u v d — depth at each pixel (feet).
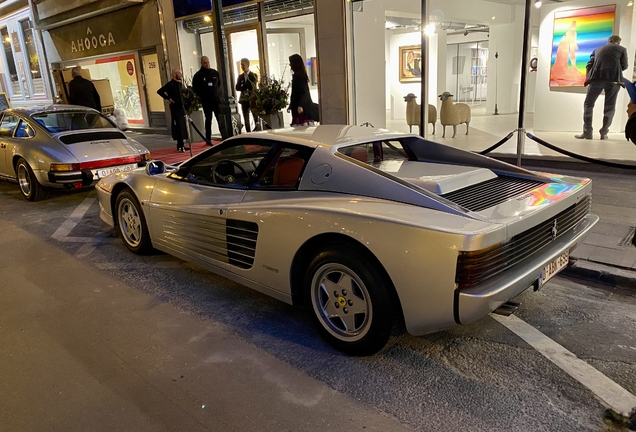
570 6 33.88
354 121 34.19
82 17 54.65
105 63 57.21
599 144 30.58
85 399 9.29
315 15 33.04
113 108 54.39
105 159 24.36
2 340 11.68
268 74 39.50
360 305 9.95
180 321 12.35
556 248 10.36
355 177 10.53
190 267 15.99
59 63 64.75
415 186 9.98
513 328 11.39
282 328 11.80
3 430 8.50
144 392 9.45
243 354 10.70
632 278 13.06
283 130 13.24
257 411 8.77
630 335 10.94
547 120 37.09
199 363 10.41
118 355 10.84
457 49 65.21
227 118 30.07
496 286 8.68
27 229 21.15
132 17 48.98
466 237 8.34
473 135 37.78
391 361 10.19
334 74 33.35
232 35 42.01
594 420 8.23
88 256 17.42
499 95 54.08
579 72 34.50
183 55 45.39
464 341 10.91
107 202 17.70
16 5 67.36
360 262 9.56
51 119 26.32
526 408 8.59
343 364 10.16
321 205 10.38
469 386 9.28
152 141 46.88
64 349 11.17
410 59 49.98
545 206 9.85
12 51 73.77
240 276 12.42
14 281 15.37
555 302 12.64
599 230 16.49
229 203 12.38
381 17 35.19
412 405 8.78
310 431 8.21
